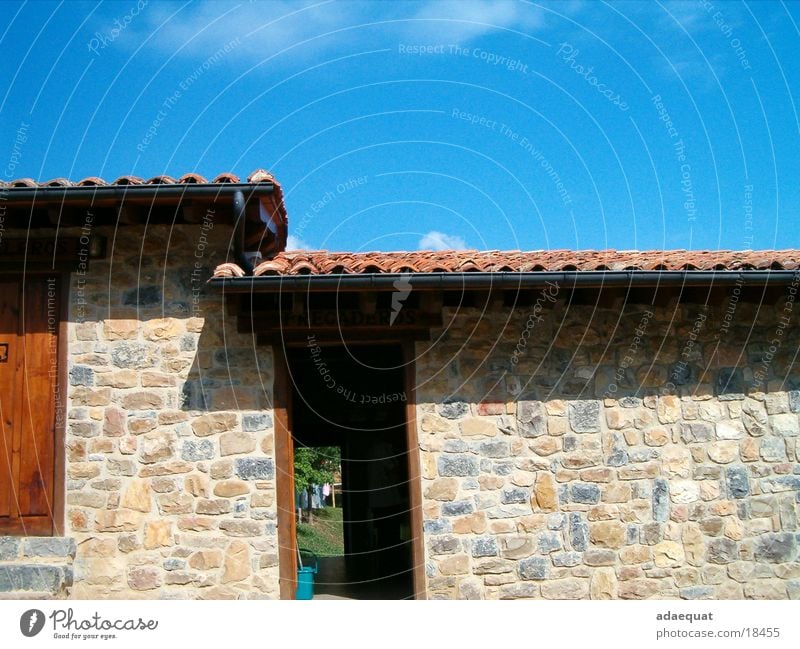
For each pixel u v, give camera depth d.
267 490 6.27
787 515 6.75
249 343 6.47
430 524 6.38
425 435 6.52
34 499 6.23
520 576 6.39
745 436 6.83
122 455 6.30
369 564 10.70
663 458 6.71
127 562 6.14
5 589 5.96
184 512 6.22
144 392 6.39
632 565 6.50
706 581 6.56
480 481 6.49
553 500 6.53
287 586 6.13
